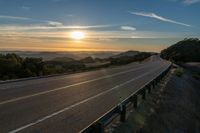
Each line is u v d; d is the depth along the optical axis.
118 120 11.10
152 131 11.59
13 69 28.69
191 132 15.87
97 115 11.59
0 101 13.66
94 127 7.50
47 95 16.44
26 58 34.12
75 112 12.02
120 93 18.52
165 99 19.11
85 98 16.00
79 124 10.02
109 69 49.31
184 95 25.97
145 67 59.34
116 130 9.86
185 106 20.80
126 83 25.34
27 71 29.62
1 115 10.72
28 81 24.06
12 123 9.62
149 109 14.42
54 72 35.78
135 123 11.30
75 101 14.82
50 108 12.59
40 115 11.08
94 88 21.00
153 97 17.81
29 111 11.69
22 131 8.77
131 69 50.56
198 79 56.44
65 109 12.54
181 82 35.78
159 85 24.44
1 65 28.20
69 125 9.81
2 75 26.73
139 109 13.45
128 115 11.95
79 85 22.66
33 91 17.70
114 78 30.62
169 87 25.28
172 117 15.60
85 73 37.31
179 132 14.15
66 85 22.12
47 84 22.22
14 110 11.72
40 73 32.16
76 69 44.78
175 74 42.81
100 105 13.90
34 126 9.42
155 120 13.20
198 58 146.25
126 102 11.49
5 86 19.72
